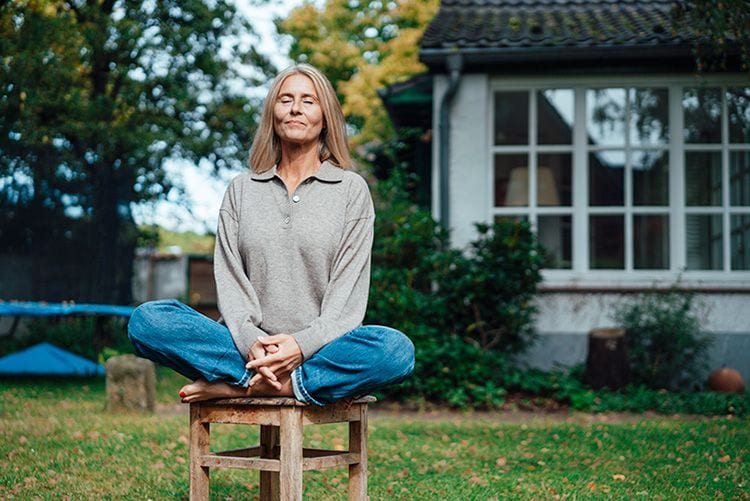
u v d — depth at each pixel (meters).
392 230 9.17
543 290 9.34
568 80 9.58
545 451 5.60
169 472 4.70
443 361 8.31
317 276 3.14
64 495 4.10
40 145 11.55
